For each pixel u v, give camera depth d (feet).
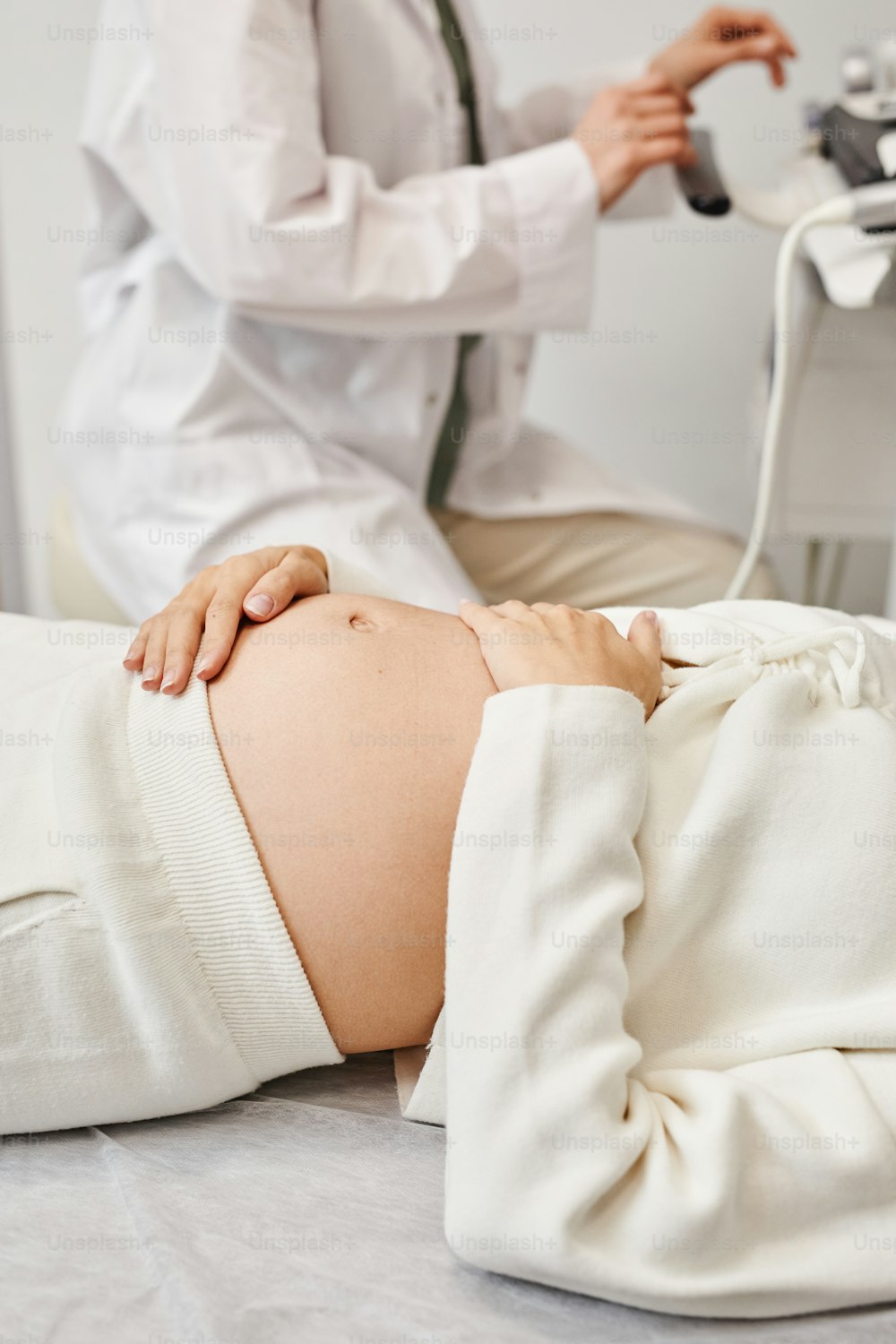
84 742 2.38
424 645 2.53
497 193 4.15
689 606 5.20
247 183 3.76
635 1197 1.94
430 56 4.53
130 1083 2.26
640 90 4.24
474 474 5.16
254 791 2.33
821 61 6.56
